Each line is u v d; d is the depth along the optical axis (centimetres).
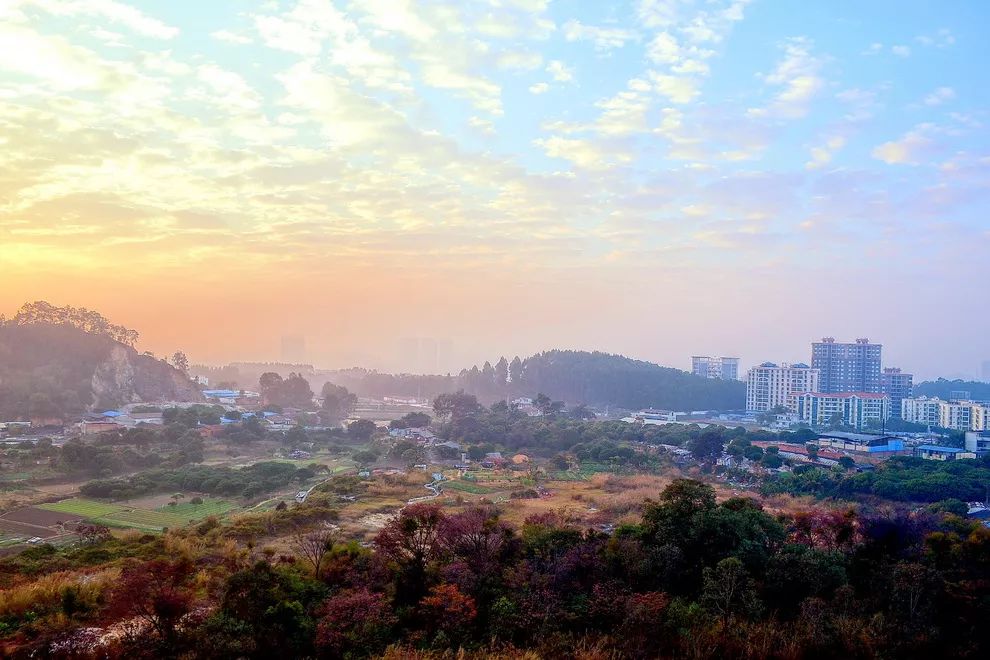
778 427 18012
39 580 2544
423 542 2341
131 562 3148
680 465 10288
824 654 1747
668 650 1788
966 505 6669
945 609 1881
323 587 2095
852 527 2566
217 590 2064
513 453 11881
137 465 10381
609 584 2136
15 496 8344
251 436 13188
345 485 7862
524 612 1919
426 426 15225
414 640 1781
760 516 2594
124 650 1670
